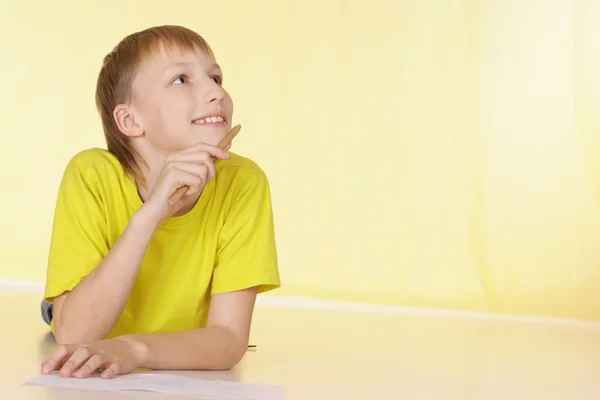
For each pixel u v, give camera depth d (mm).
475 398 1838
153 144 1979
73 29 4879
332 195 4863
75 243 1918
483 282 4750
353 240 4824
